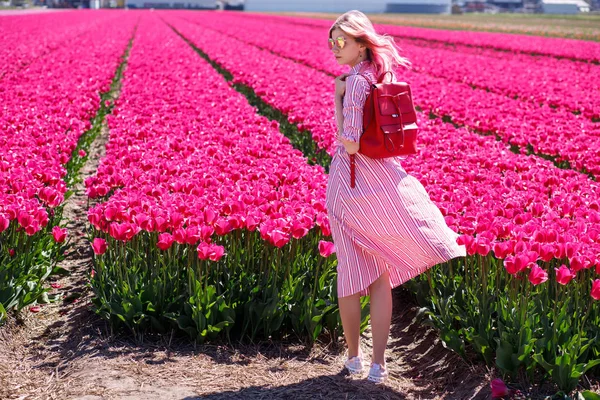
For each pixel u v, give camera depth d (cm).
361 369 468
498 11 16088
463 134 1075
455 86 1825
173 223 532
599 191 684
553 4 15650
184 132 1045
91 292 603
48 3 14950
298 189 669
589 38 4812
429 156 900
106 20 6400
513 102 1484
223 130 1020
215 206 587
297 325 520
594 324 484
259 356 496
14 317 539
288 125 1280
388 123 423
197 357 487
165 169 741
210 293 506
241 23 6309
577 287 484
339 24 440
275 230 503
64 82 1576
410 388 472
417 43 4172
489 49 3741
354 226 441
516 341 459
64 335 523
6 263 568
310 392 447
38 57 2539
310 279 566
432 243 435
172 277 539
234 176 717
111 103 1559
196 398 432
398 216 432
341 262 449
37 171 682
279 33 4669
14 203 582
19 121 1016
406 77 2019
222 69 2302
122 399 427
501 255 486
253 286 539
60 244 668
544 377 447
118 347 498
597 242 507
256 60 2403
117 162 767
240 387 450
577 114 1536
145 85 1536
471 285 547
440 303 526
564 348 445
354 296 455
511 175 757
